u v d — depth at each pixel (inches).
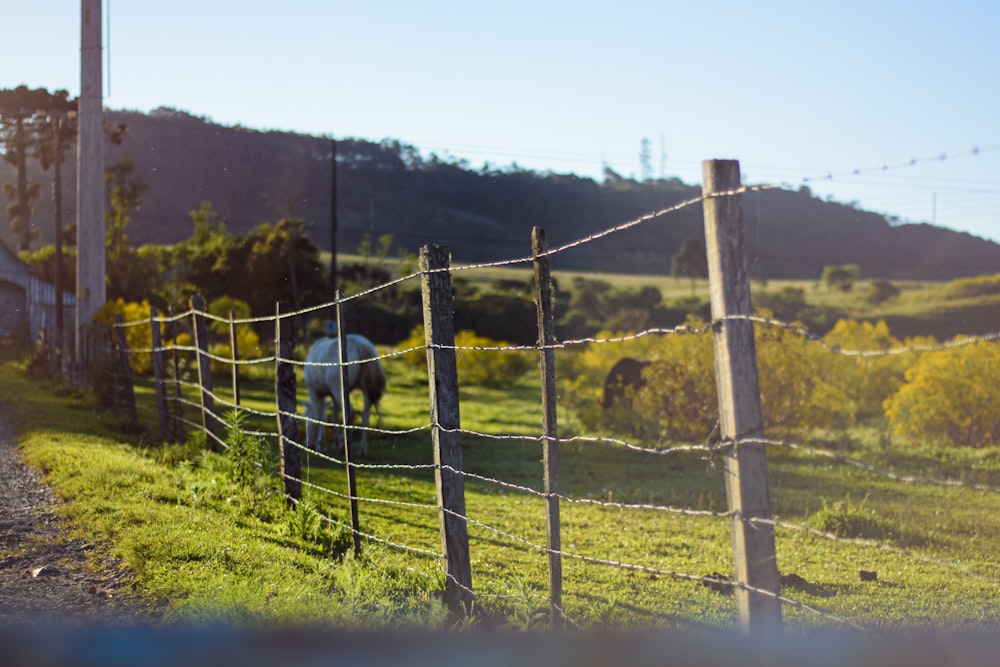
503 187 6195.9
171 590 210.8
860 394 908.0
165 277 2274.9
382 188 6033.5
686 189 5994.1
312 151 6190.9
